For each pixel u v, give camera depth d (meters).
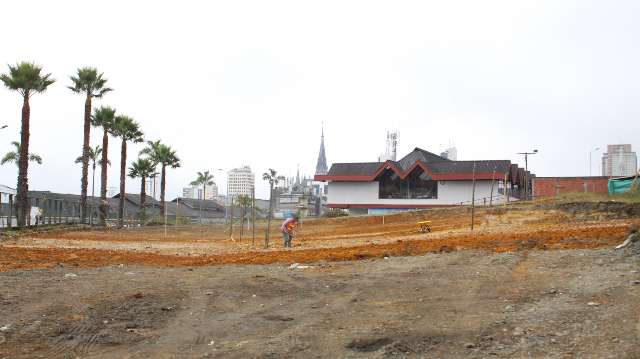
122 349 5.29
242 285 9.35
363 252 14.80
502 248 13.31
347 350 5.24
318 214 96.44
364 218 46.56
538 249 12.55
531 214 28.83
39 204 51.50
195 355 5.09
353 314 6.84
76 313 6.75
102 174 42.09
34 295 7.84
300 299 8.05
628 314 5.54
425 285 8.78
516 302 6.89
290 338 5.69
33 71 29.75
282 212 89.06
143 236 31.11
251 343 5.51
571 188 48.62
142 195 53.59
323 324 6.32
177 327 6.23
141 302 7.61
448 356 4.90
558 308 6.25
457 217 39.72
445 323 6.09
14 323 6.11
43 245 19.45
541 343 5.00
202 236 32.88
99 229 37.59
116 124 44.00
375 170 56.25
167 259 14.75
